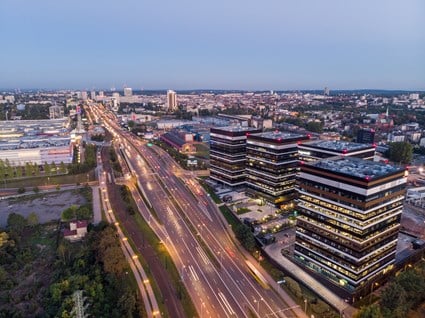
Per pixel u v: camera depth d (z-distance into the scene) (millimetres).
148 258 162625
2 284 143250
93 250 161250
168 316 123188
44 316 120750
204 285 141750
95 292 130375
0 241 166000
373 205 123125
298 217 150000
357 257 125062
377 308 111812
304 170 143625
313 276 143875
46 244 178000
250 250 168500
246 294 135750
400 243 169375
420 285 126062
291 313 124062
